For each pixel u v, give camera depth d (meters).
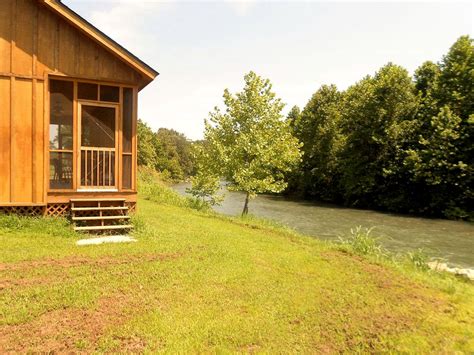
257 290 6.74
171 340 4.82
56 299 5.58
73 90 10.25
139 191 22.33
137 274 6.86
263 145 19.11
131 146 10.89
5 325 4.79
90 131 10.51
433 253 15.07
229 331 5.19
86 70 10.23
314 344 5.18
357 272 8.59
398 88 33.03
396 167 31.30
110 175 10.73
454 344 5.54
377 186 33.56
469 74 29.70
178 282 6.71
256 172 19.44
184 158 90.94
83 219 9.73
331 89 47.56
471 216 25.95
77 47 10.13
